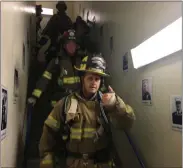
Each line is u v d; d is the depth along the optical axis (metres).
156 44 1.61
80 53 2.78
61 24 3.52
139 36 2.02
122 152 2.05
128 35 2.30
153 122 1.74
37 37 4.21
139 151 1.96
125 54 2.37
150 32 1.80
